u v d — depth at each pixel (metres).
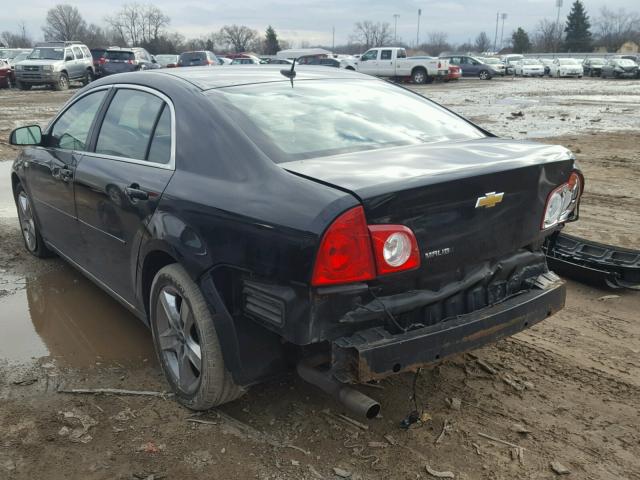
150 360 3.74
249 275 2.67
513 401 3.29
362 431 3.01
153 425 3.07
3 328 4.16
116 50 31.56
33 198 5.04
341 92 3.74
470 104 22.06
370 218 2.45
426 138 3.43
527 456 2.85
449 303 2.82
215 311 2.80
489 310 2.91
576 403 3.27
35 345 3.93
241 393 3.06
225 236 2.74
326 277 2.41
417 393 3.34
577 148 11.53
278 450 2.88
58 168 4.34
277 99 3.41
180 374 3.20
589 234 6.19
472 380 3.49
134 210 3.34
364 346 2.51
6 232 6.38
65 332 4.11
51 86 28.02
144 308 3.54
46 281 5.02
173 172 3.18
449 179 2.61
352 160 2.87
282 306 2.52
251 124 3.09
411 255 2.54
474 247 2.80
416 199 2.53
